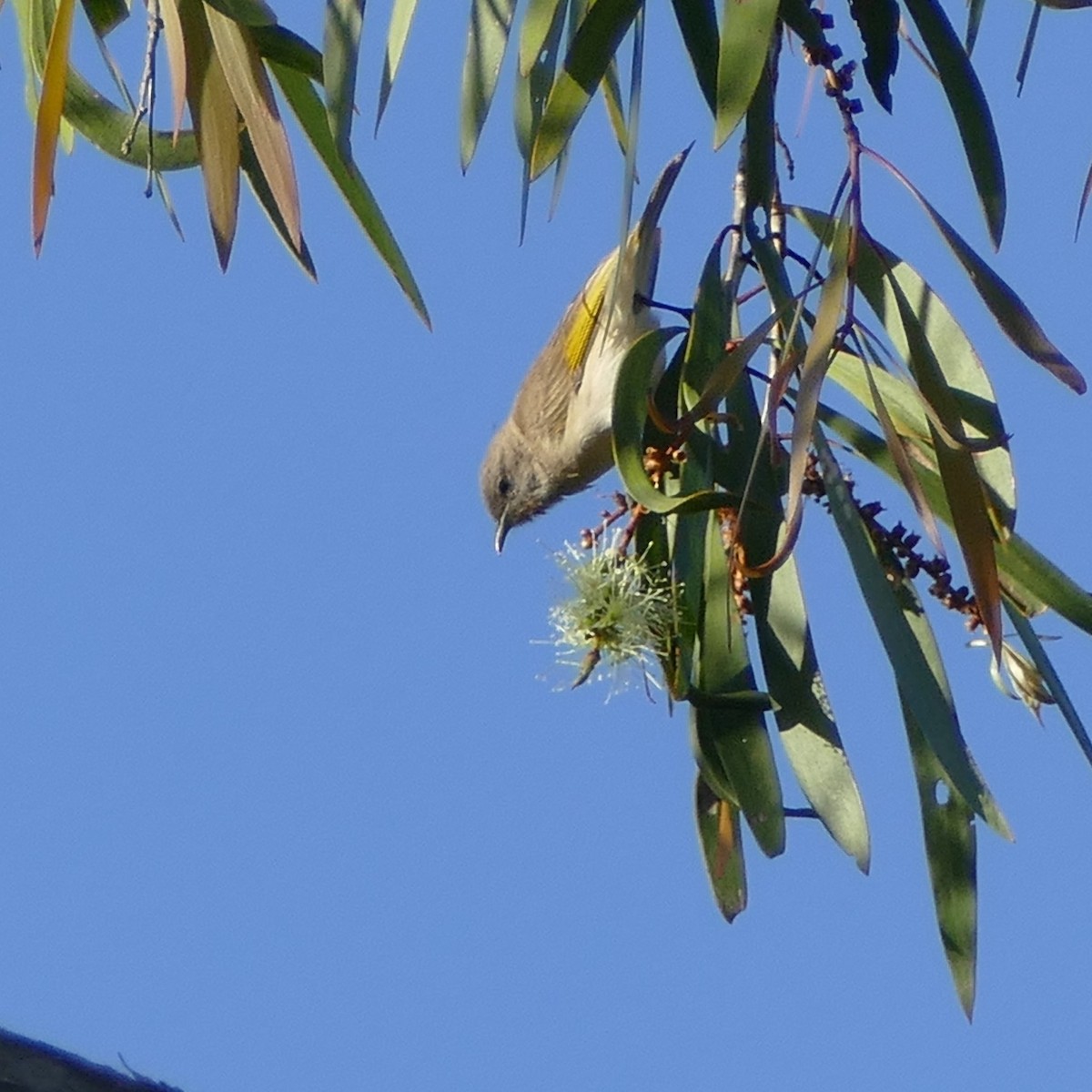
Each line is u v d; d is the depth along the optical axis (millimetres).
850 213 6547
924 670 6688
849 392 7555
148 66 7570
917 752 7289
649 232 7555
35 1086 5266
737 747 7246
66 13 7141
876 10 7305
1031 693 7570
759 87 7176
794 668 7199
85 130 8875
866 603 6762
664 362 8258
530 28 6965
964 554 6566
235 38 7191
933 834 7262
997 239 6992
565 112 6922
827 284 6438
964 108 7039
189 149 8883
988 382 7012
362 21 6844
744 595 7289
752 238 7145
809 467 7391
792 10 6875
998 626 6504
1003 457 7047
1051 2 6980
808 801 7125
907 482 6516
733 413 7305
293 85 8023
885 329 7117
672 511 6785
